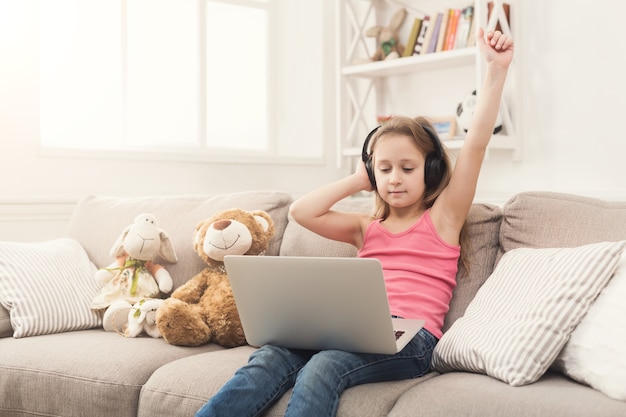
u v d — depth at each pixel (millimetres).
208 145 4059
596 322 1561
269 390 1656
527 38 3588
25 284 2273
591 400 1418
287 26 4344
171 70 3889
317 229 2125
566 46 3455
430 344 1851
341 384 1608
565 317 1583
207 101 4051
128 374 1877
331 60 4344
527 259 1822
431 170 2037
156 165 3686
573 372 1563
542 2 3529
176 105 3916
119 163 3553
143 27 3781
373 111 4312
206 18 3973
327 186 2145
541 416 1380
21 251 2365
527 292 1709
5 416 2037
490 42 1960
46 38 3484
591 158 3385
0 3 3191
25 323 2217
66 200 3346
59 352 2023
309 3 4324
